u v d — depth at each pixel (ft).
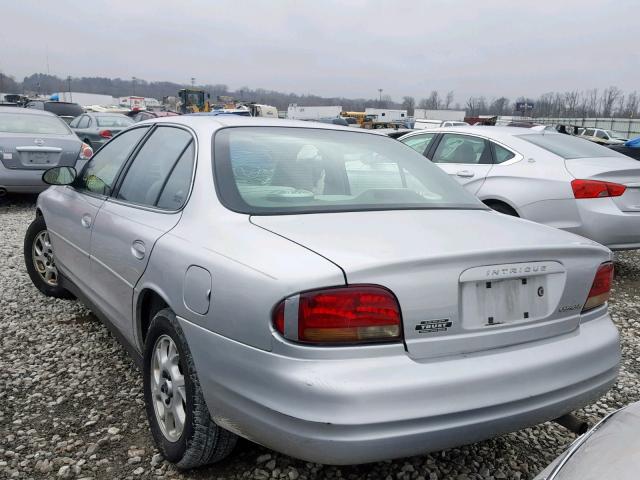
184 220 8.33
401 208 8.66
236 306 6.67
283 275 6.35
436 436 6.21
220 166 8.56
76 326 13.76
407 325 6.36
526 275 7.13
